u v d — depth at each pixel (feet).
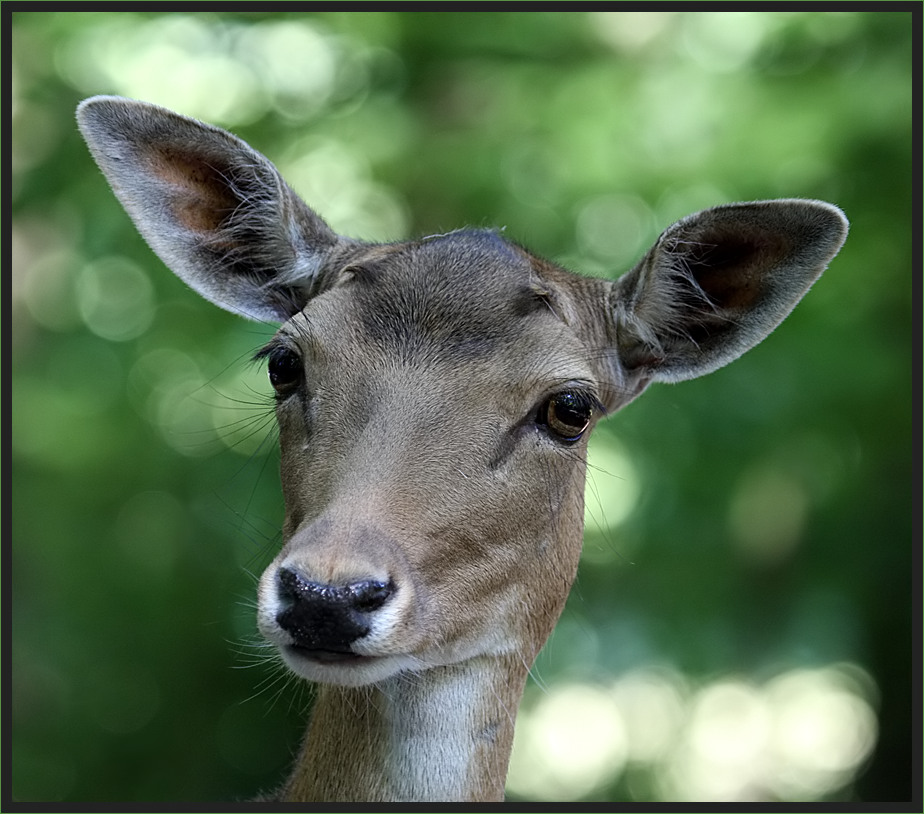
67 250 53.72
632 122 47.67
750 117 46.85
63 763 53.06
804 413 47.88
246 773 54.13
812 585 51.29
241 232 25.34
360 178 50.88
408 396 20.92
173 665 53.72
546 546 22.27
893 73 46.06
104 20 50.65
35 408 52.49
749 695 57.98
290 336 22.00
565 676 51.34
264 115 50.96
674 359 25.18
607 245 50.19
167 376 53.11
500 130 48.83
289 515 21.54
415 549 20.02
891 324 48.37
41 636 53.01
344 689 22.11
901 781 54.95
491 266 22.36
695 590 50.60
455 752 21.93
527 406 21.50
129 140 24.39
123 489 52.47
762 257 24.26
